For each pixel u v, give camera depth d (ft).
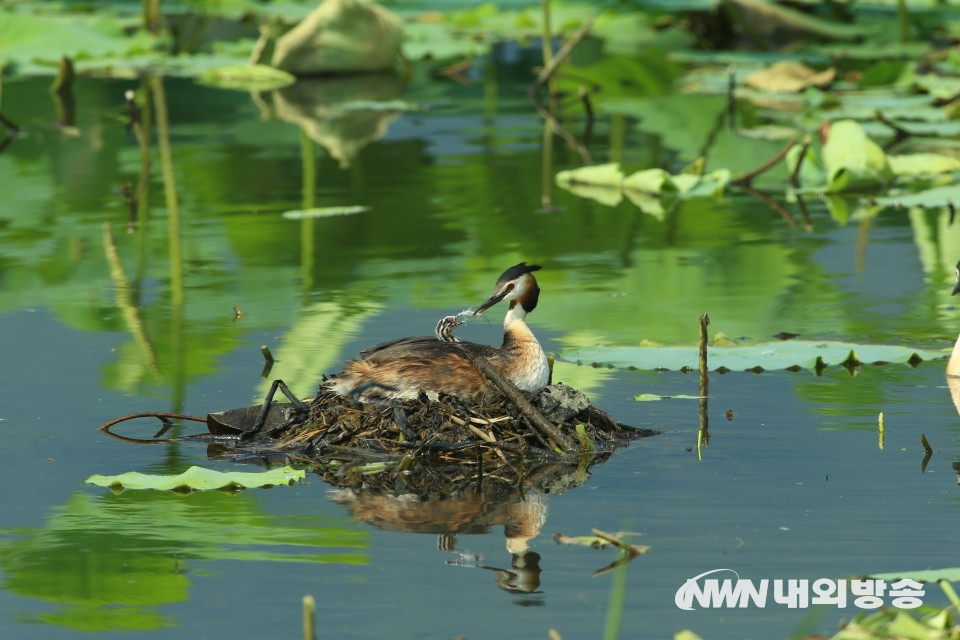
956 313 51.16
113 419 40.52
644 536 31.73
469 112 99.25
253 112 98.43
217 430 39.42
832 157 77.20
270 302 53.67
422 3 147.84
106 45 117.70
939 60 109.60
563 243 63.57
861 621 25.84
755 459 36.94
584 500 34.19
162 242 63.93
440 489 35.27
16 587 29.12
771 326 49.65
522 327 40.73
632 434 39.17
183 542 31.60
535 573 29.76
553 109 100.17
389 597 28.63
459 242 63.67
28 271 58.70
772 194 75.20
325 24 113.70
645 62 118.11
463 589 28.99
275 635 26.94
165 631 27.17
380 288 55.57
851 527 31.99
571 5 137.18
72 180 77.51
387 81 112.88
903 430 39.06
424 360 39.42
